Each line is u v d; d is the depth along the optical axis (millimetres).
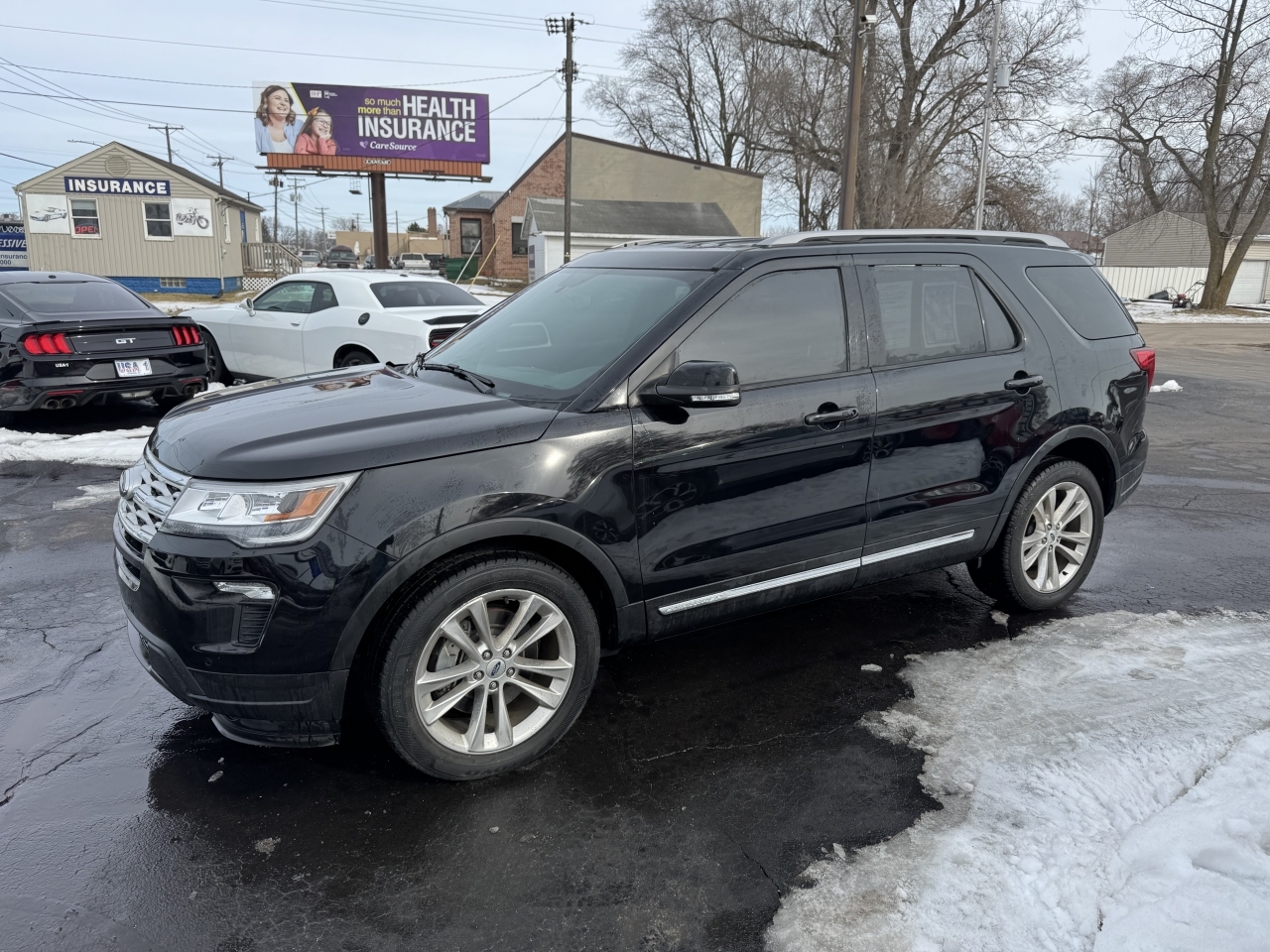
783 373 3426
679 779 3043
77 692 3629
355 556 2676
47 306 8555
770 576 3482
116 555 3092
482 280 43406
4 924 2361
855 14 19859
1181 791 2889
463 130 35406
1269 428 10172
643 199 41188
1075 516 4434
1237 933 2250
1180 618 4398
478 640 2984
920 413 3705
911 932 2312
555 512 2939
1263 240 48969
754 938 2312
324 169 34438
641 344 3197
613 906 2434
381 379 3719
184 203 30781
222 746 3256
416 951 2277
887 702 3566
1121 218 65750
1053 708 3471
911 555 3854
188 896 2475
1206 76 35094
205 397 3646
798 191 44031
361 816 2840
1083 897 2414
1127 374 4480
